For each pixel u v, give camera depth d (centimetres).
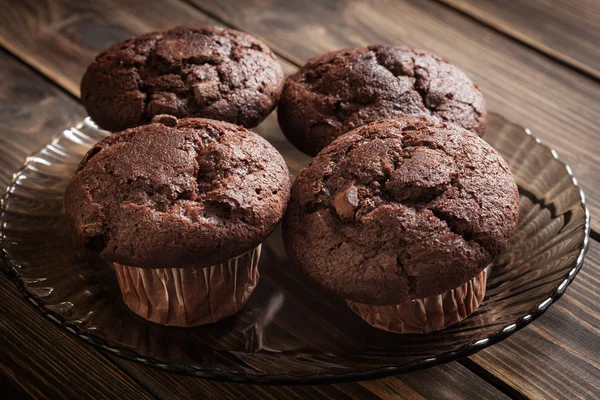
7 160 54
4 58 61
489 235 42
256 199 43
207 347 44
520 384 43
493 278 46
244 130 46
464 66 61
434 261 42
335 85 50
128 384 44
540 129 56
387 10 66
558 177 50
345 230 43
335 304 46
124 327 44
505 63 61
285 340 44
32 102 58
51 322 44
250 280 46
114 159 44
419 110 49
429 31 64
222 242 42
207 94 49
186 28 52
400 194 43
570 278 44
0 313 47
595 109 58
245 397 43
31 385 44
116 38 63
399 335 44
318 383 40
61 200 51
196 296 44
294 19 65
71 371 45
